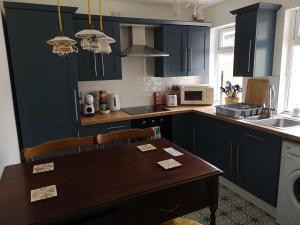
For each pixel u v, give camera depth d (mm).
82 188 1234
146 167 1462
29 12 2365
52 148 1760
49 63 2525
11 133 2201
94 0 3150
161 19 3451
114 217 1164
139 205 1211
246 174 2547
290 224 2072
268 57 2773
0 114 1830
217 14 3602
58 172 1430
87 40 1342
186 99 3662
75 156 1672
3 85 2031
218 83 3980
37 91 2521
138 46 3293
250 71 2734
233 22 3330
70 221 1048
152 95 3779
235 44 2936
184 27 3467
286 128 2188
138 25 3232
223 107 2883
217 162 2990
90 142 1878
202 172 1378
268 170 2268
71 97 2676
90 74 2984
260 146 2328
